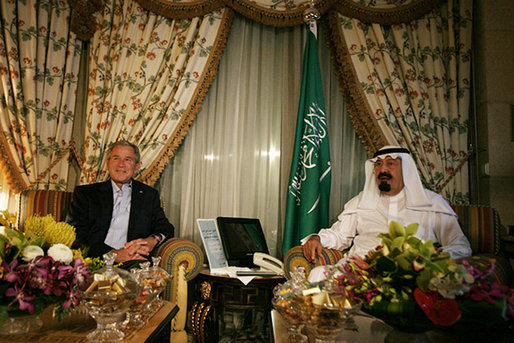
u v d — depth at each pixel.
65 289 1.11
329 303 1.01
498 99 2.82
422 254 1.01
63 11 3.12
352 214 2.59
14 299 1.03
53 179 3.00
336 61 3.12
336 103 3.16
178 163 3.17
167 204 3.12
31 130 2.93
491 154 2.76
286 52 3.22
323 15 3.15
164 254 2.23
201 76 3.06
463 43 2.91
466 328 1.01
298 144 2.91
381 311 1.04
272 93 3.23
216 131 3.18
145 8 3.11
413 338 1.09
